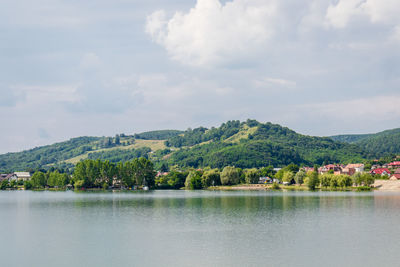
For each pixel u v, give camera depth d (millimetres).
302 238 82625
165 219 112812
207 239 82250
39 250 73938
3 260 67125
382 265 62625
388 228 94750
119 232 91312
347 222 104688
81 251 72750
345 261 64938
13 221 111188
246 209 137750
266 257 67562
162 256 68625
